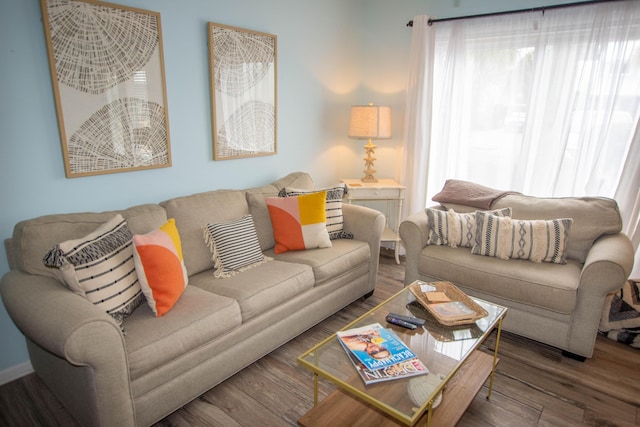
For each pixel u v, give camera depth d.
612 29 2.72
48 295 1.56
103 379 1.45
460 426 1.80
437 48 3.51
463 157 3.52
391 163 4.04
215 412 1.85
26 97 1.91
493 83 3.26
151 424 1.67
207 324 1.81
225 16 2.71
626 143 2.84
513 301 2.42
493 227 2.61
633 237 2.79
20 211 1.97
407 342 1.72
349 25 3.79
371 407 1.65
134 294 1.77
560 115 3.01
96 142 2.16
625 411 1.91
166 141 2.49
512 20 3.08
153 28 2.30
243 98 2.91
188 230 2.32
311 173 3.75
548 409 1.91
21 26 1.84
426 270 2.74
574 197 2.75
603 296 2.14
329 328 2.60
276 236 2.70
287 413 1.85
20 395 1.96
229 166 2.96
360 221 2.94
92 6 2.03
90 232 1.91
